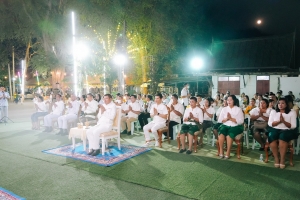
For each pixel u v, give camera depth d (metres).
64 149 6.86
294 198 3.95
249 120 7.71
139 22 18.09
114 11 16.66
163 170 5.22
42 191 4.32
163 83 23.38
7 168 5.44
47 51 17.72
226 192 4.18
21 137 8.48
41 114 9.95
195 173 5.04
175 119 7.88
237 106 6.19
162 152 6.54
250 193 4.14
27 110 19.20
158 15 17.98
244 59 18.78
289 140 5.25
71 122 8.86
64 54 17.73
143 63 22.34
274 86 17.14
